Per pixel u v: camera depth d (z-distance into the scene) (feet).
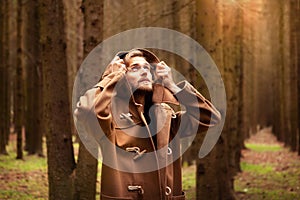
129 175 10.28
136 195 10.25
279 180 43.19
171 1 36.17
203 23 27.09
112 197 10.20
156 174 10.39
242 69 57.16
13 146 60.85
